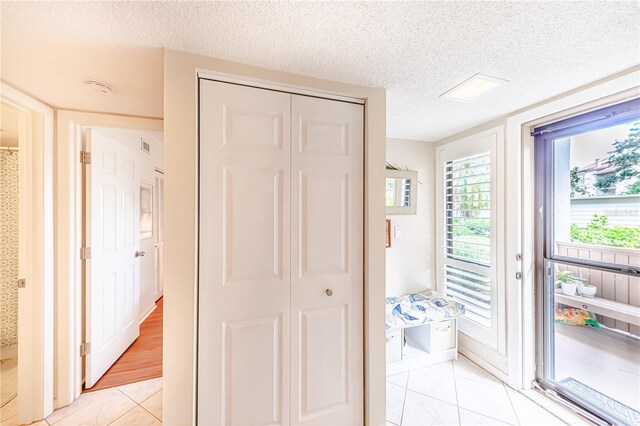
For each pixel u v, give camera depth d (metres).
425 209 2.80
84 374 2.06
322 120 1.55
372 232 1.62
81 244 2.02
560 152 1.92
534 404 1.89
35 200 1.76
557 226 1.94
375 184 1.63
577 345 1.85
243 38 1.15
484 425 1.71
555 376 1.95
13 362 2.45
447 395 1.98
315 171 1.54
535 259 2.04
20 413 1.72
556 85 1.61
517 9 0.98
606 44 1.21
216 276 1.33
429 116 2.12
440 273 2.74
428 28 1.09
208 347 1.31
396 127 2.38
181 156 1.25
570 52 1.27
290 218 1.48
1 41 1.14
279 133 1.46
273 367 1.44
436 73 1.47
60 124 1.88
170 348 1.22
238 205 1.38
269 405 1.42
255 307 1.40
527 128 2.02
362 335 1.63
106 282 2.28
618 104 1.58
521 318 2.03
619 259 1.65
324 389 1.54
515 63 1.37
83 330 2.05
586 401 1.78
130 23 1.04
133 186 2.80
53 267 1.85
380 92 1.64
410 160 2.74
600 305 1.73
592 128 1.73
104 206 2.24
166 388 1.22
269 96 1.44
